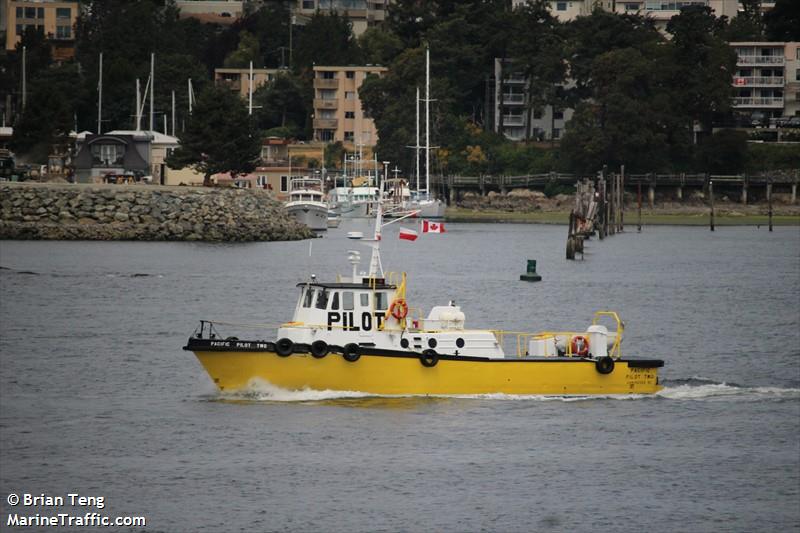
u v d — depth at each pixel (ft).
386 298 524.11
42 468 453.99
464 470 453.58
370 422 499.10
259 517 411.95
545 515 417.28
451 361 520.83
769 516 419.95
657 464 465.47
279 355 513.04
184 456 465.06
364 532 401.49
